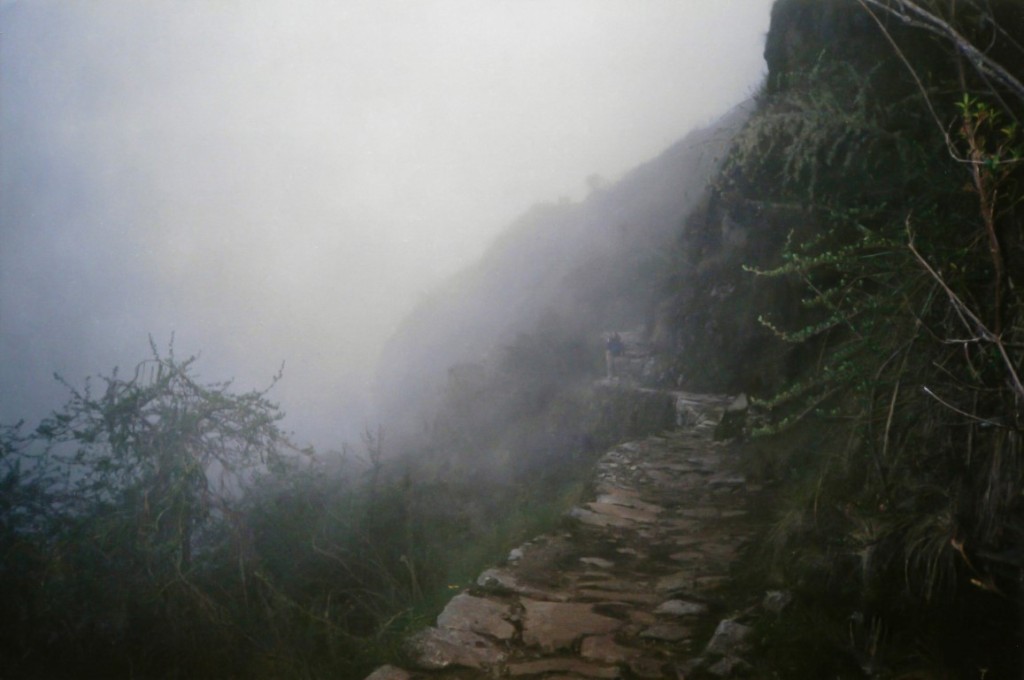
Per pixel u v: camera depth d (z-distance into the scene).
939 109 6.86
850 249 5.55
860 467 5.61
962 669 4.00
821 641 4.50
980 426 4.42
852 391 6.11
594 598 5.79
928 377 4.82
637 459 10.62
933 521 4.50
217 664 6.68
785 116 8.85
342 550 8.20
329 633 6.56
